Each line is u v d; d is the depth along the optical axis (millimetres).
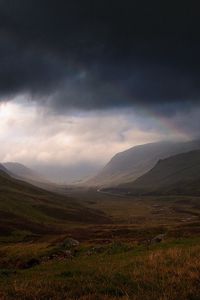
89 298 15641
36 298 16141
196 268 19594
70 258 39125
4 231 128875
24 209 184500
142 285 17375
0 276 23547
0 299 15844
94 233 109625
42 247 69000
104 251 39594
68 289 17375
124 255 32125
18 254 64500
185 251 25734
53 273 22406
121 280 18484
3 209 173500
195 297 15102
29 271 25984
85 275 20578
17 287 17609
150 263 22359
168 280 17672
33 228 143750
